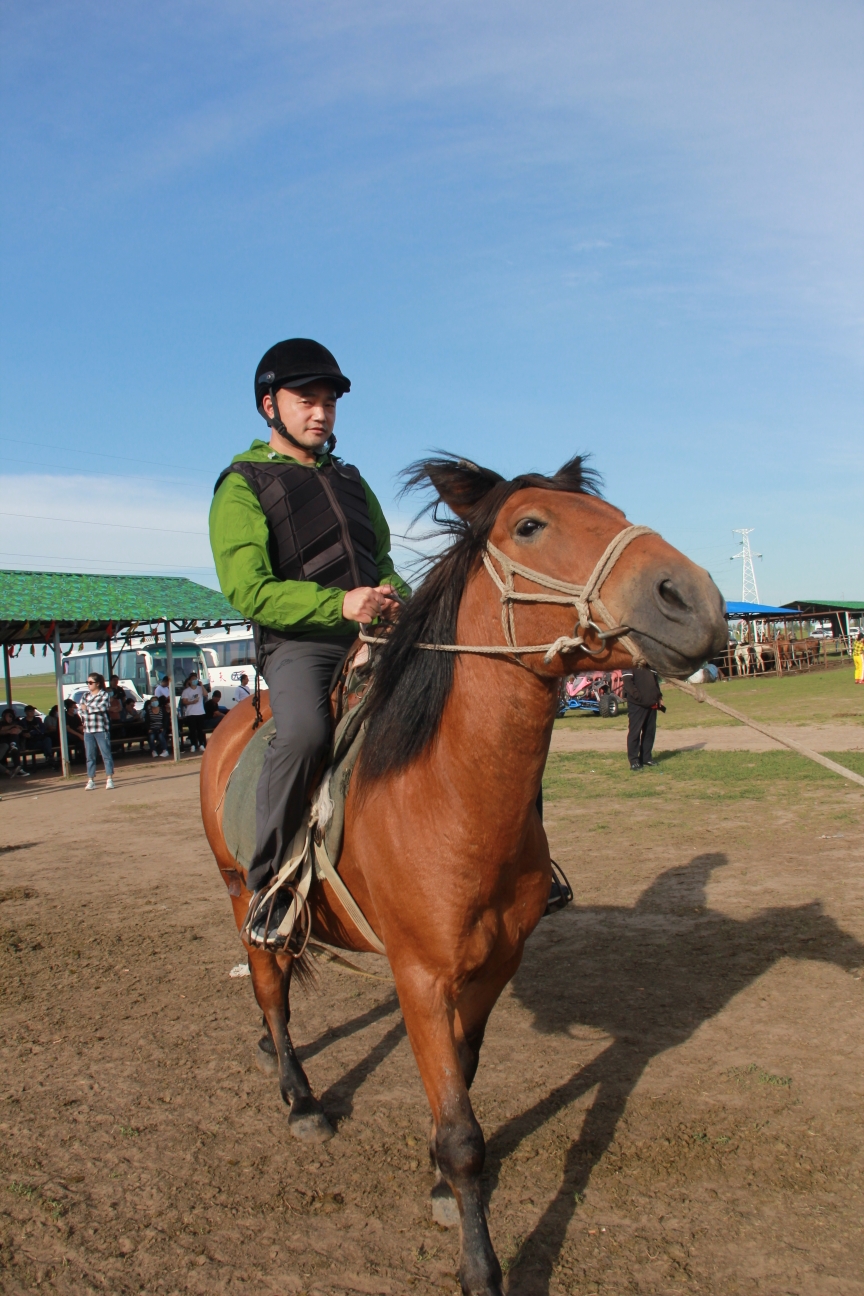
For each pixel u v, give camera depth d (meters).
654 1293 2.31
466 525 2.42
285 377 3.06
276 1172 3.01
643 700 12.05
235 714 3.87
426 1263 2.49
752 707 21.56
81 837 10.38
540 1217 2.66
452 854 2.31
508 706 2.26
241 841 3.13
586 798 10.28
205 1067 3.90
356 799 2.61
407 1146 3.14
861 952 4.75
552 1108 3.33
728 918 5.51
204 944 5.74
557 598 2.11
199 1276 2.47
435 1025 2.31
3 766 19.27
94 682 15.23
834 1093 3.29
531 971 4.82
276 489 3.02
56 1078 3.83
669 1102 3.31
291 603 2.66
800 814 8.62
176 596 21.27
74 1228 2.72
